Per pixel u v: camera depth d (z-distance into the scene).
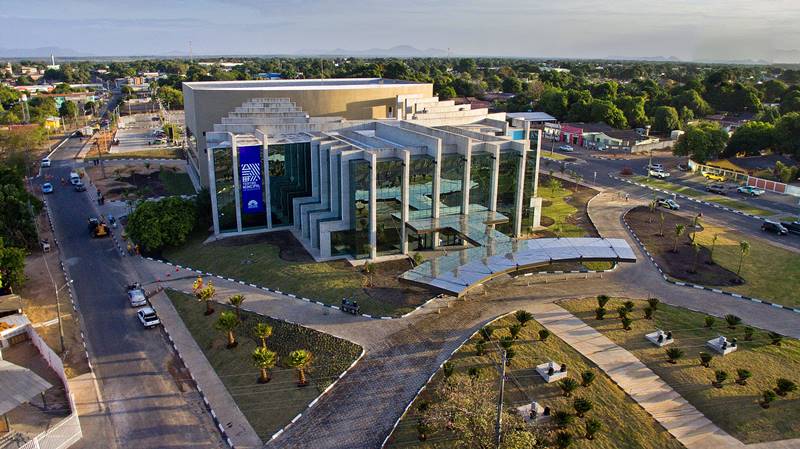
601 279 68.69
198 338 56.28
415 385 47.03
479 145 78.12
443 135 80.75
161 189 115.31
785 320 58.97
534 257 64.56
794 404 44.56
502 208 82.12
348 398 45.81
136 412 45.28
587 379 45.94
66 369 51.19
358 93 104.88
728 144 144.75
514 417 41.06
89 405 46.06
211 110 99.69
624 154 154.12
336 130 91.81
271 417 44.16
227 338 55.41
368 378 48.19
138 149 157.38
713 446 40.16
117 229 90.25
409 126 89.12
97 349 54.75
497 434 37.97
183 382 49.25
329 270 69.81
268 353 47.56
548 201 103.88
